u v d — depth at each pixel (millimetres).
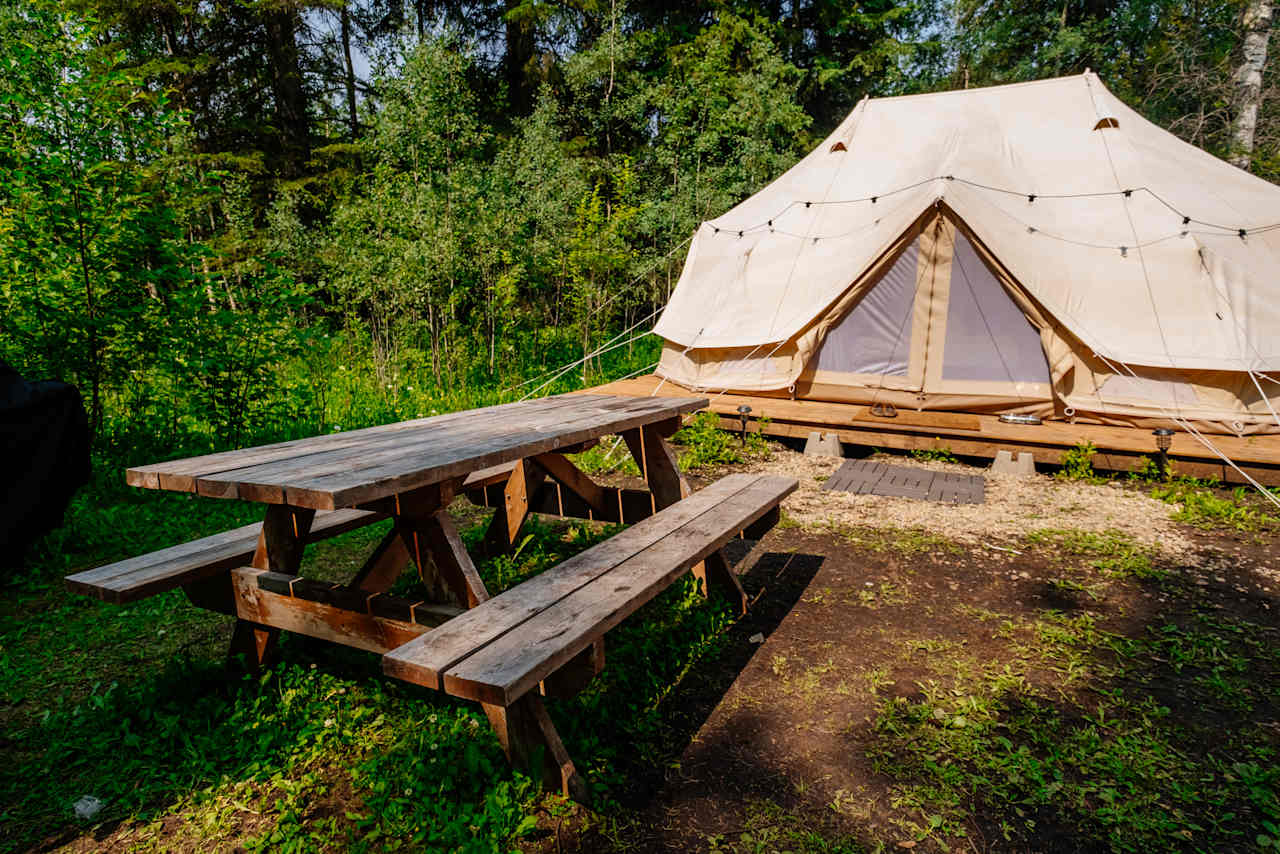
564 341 14109
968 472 6340
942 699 2840
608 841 2084
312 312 15867
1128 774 2389
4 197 5379
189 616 3648
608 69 18141
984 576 4098
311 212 18562
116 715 2654
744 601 3619
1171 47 16641
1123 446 5949
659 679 2928
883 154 8156
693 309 8672
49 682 3008
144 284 5988
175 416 6367
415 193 10945
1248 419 6164
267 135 18375
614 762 2443
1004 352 6992
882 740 2576
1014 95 8406
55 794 2301
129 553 4512
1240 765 2410
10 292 5188
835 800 2270
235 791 2307
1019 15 20219
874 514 5199
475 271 11414
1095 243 6801
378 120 11250
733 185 15742
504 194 12352
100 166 5289
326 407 8227
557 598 2262
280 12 17375
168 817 2203
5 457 4047
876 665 3105
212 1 17203
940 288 7113
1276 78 13820
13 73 5113
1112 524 4965
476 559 4207
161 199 6633
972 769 2430
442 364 11359
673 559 2625
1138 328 6477
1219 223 6688
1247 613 3631
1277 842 2070
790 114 16438
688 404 3902
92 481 5492
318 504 1939
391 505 2510
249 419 6594
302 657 3016
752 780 2365
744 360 7957
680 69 19094
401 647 1922
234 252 14812
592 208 13820
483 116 19453
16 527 4043
